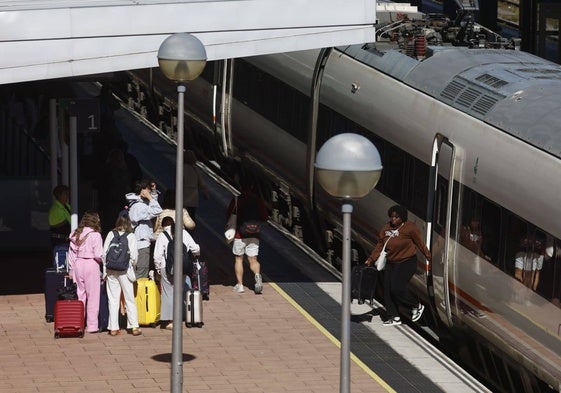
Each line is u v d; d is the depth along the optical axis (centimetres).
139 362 2972
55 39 3070
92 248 3177
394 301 3309
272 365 2967
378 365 3009
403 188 3525
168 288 3209
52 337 3153
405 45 3759
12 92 3812
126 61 3134
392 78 3656
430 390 2845
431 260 3328
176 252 2627
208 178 4894
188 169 4038
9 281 3666
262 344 3122
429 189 3338
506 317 2978
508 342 2986
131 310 3175
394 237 3278
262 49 3247
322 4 3272
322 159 2036
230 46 3222
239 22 3216
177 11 3159
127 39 3127
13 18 3036
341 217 3916
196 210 4441
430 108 3403
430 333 3459
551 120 2956
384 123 3647
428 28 3947
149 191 3538
